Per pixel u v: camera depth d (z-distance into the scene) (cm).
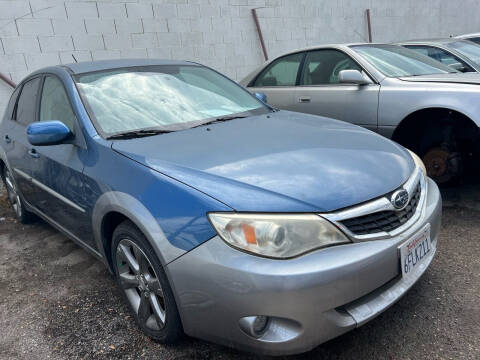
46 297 266
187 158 201
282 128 248
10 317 247
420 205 206
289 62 485
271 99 485
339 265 161
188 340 212
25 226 397
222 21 757
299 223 164
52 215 302
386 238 178
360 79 380
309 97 440
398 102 361
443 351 192
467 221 322
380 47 449
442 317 214
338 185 179
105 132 239
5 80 577
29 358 211
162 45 702
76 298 262
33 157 298
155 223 182
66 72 285
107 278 285
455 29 1193
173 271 176
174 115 264
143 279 208
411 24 1075
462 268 258
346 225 170
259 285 156
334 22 915
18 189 361
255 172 185
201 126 255
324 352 197
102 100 260
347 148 215
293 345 162
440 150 362
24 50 590
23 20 583
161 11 690
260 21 803
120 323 233
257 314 160
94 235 237
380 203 180
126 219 211
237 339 169
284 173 185
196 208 174
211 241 167
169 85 292
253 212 166
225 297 163
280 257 160
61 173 256
